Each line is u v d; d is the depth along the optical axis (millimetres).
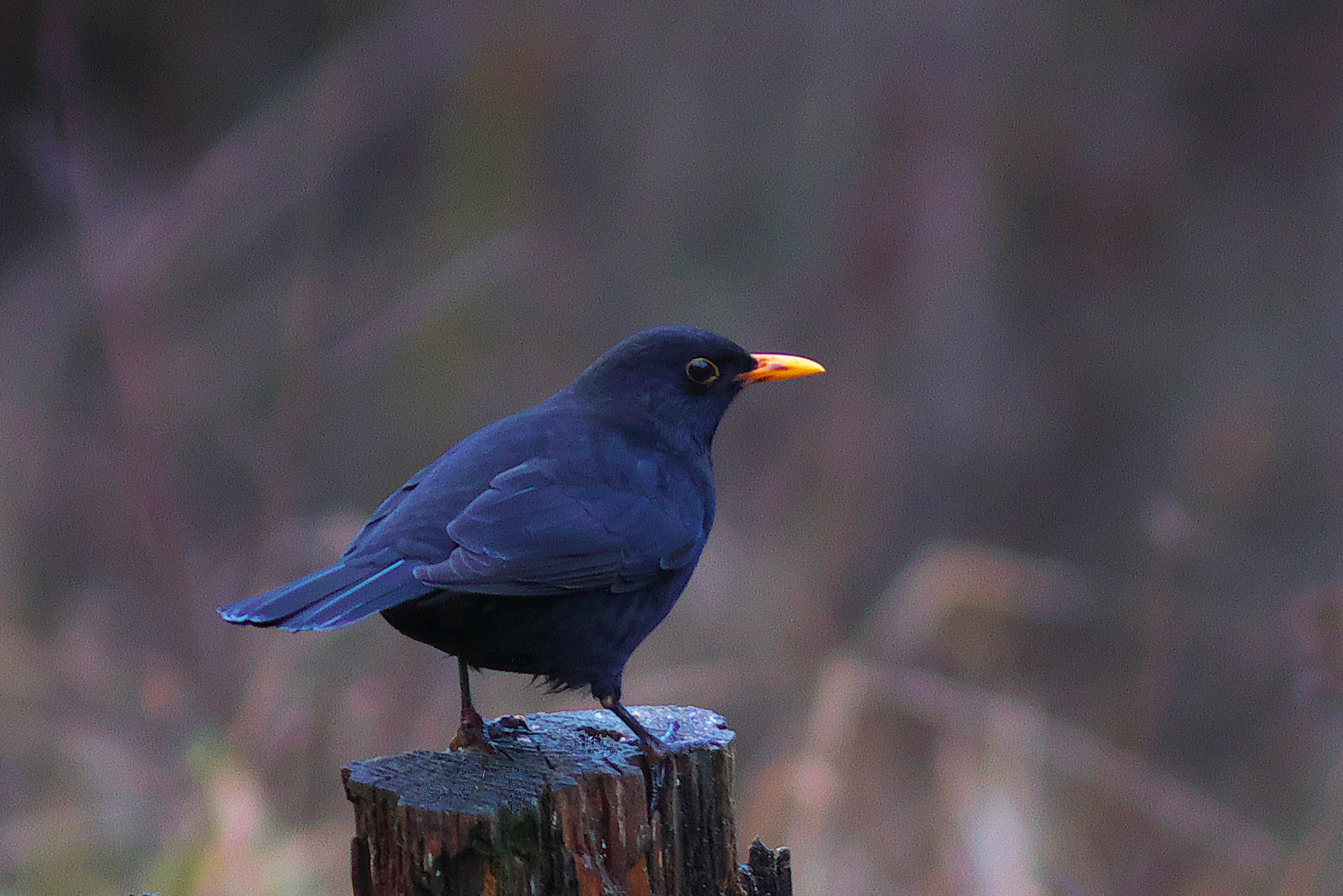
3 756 9289
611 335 18609
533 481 5430
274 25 19031
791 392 17453
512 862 4828
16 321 14266
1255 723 13391
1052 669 13906
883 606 12398
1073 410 19000
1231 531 16953
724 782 5332
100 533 12742
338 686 9453
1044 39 20109
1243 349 19266
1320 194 19828
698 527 5750
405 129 18891
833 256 19219
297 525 11648
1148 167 20000
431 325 16828
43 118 12492
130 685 10234
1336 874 9102
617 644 5484
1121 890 10070
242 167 16672
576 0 19734
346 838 8445
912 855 9109
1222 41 20203
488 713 9742
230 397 14898
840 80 20109
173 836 8383
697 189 20000
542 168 19516
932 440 17969
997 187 19641
